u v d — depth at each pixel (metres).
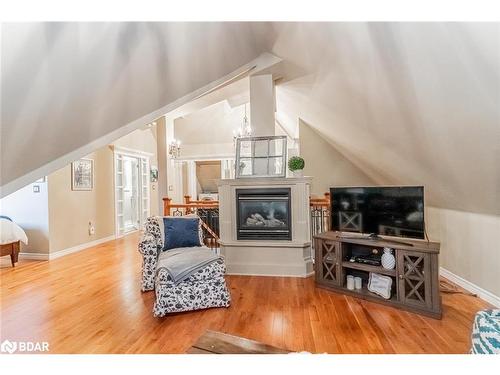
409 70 1.97
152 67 1.83
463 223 3.14
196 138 8.20
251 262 3.85
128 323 2.46
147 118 2.16
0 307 2.80
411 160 3.22
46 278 3.69
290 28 2.62
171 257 2.93
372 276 2.93
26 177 1.61
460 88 1.78
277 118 7.66
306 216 3.76
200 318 2.54
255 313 2.62
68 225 5.14
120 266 4.25
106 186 6.30
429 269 2.47
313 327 2.34
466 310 2.59
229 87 5.18
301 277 3.68
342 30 2.09
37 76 1.25
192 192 8.74
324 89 3.38
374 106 2.77
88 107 1.60
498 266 2.64
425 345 2.05
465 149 2.24
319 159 5.82
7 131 1.33
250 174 4.01
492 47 1.41
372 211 3.06
